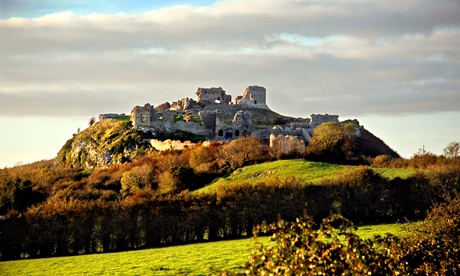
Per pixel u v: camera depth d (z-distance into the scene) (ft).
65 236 226.38
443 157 328.90
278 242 67.87
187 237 226.38
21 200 323.37
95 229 226.38
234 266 159.94
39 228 225.97
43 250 225.35
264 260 67.15
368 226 209.56
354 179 233.14
